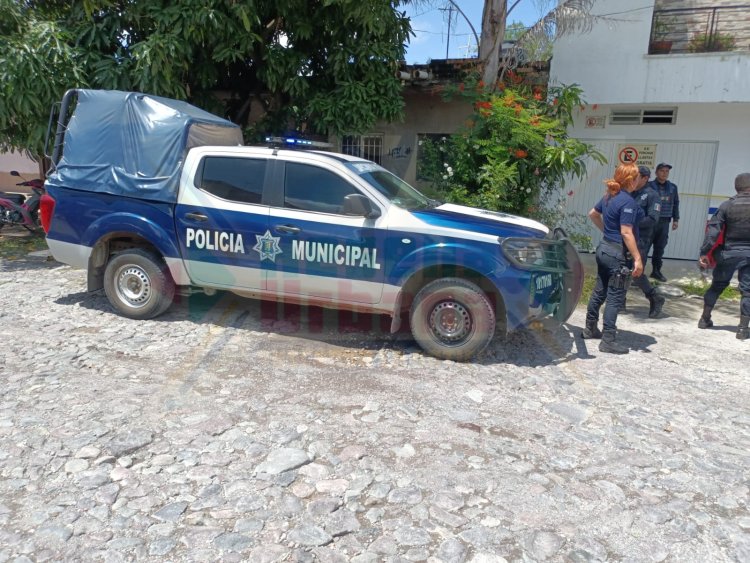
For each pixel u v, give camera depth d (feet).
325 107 30.22
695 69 31.63
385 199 17.31
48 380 15.06
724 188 34.30
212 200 18.44
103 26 27.61
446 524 9.94
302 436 12.68
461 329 16.98
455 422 13.55
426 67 36.86
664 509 10.52
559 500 10.69
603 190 36.65
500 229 16.87
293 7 28.89
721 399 15.55
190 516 9.92
